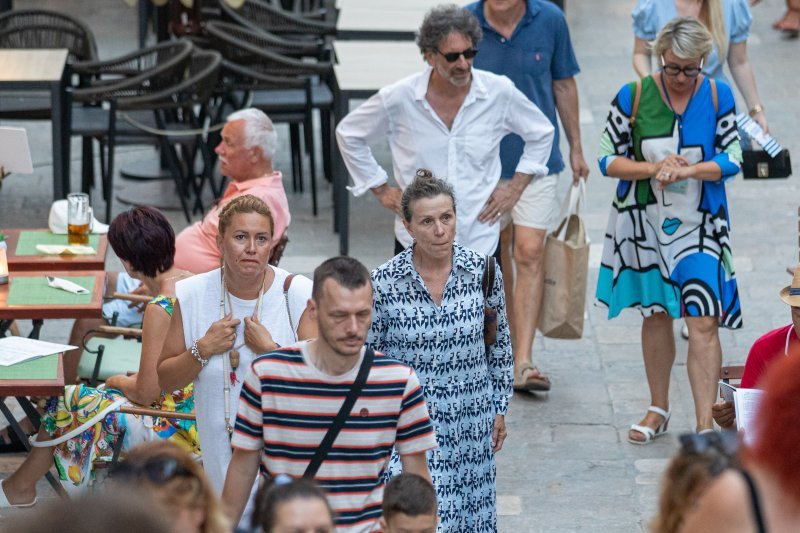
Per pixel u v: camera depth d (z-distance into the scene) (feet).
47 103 100.07
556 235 74.02
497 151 66.44
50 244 70.44
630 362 80.33
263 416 40.88
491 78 65.05
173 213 103.30
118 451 57.41
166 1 113.70
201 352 46.75
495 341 51.75
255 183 69.15
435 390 49.83
